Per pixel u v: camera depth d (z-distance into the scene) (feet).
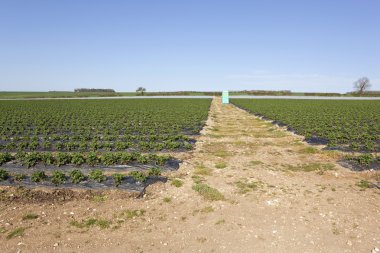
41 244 30.91
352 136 77.71
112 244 30.96
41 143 77.00
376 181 47.39
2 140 81.92
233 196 41.73
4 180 46.24
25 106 206.39
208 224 34.40
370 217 35.40
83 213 37.45
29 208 38.81
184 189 44.21
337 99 294.25
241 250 29.50
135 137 79.46
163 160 54.08
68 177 46.70
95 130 98.32
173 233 32.78
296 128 96.99
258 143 78.28
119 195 42.22
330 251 29.07
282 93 443.32
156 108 182.50
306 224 33.94
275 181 47.60
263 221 34.76
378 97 350.84
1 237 32.14
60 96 395.14
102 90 626.23
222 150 69.77
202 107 189.37
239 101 261.24
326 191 43.21
